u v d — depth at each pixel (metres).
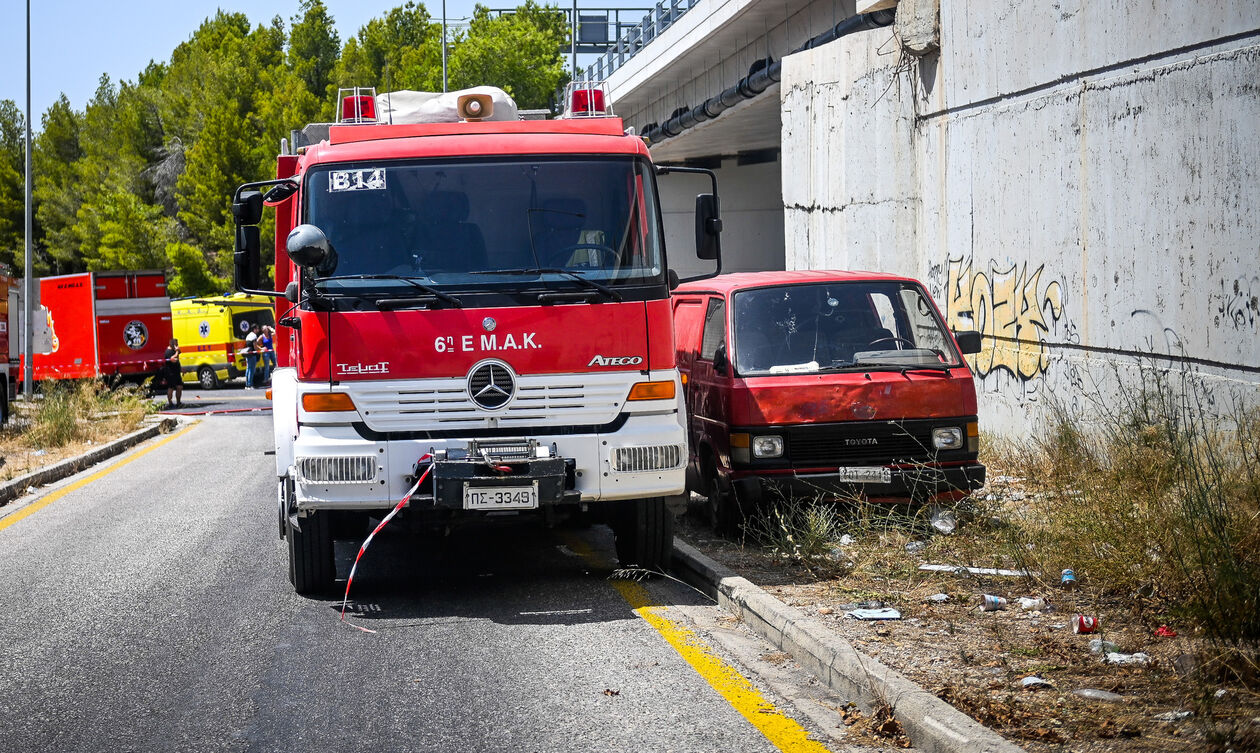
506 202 7.46
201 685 5.84
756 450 8.75
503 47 56.81
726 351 9.23
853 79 17.42
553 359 7.27
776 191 47.44
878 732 4.89
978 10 13.63
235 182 57.06
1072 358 11.75
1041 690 5.07
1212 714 4.57
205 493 13.29
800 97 19.78
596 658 6.17
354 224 7.34
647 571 8.16
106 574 8.71
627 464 7.30
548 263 7.38
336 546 9.77
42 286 32.69
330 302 7.16
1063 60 11.75
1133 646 5.66
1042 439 11.81
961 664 5.50
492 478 7.04
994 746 4.27
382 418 7.15
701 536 9.24
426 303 7.18
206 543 9.95
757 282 9.77
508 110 9.49
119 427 21.75
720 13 28.02
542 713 5.28
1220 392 9.23
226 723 5.25
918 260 15.96
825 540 8.01
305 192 7.43
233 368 39.72
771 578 7.52
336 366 7.15
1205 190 9.48
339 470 7.11
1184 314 9.80
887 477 8.68
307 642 6.63
